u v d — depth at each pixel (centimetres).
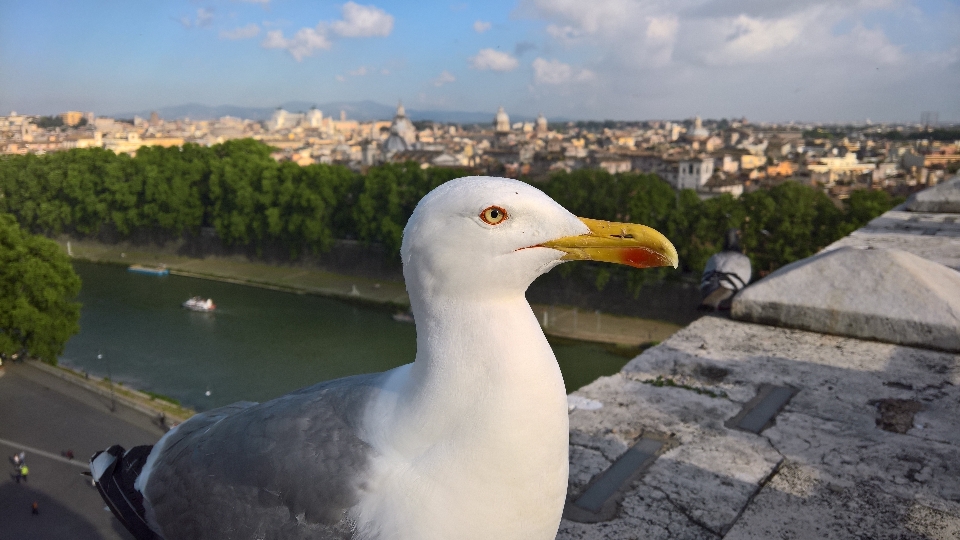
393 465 33
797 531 44
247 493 35
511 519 32
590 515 46
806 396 60
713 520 45
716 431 55
